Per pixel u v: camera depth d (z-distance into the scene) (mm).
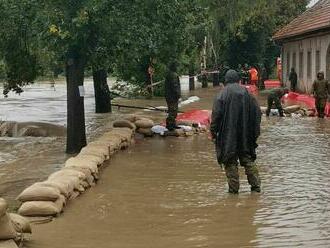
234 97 11992
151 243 9047
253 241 9039
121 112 32594
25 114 33625
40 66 21719
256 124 12141
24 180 14883
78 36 17516
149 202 11586
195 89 54094
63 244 9055
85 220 10383
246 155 12250
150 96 41188
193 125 22750
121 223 10172
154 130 21547
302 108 30188
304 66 42625
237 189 12172
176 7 18812
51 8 17188
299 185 12859
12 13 17891
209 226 9898
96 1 16734
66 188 11391
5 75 22547
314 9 44844
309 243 8883
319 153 17203
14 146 21016
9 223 8547
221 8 46375
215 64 56125
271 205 11180
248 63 62594
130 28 17672
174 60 21547
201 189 12664
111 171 14727
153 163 15844
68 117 18922
